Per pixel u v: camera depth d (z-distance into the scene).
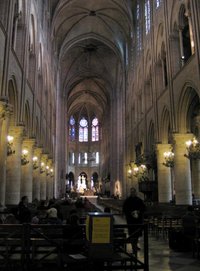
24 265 5.78
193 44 17.42
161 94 23.45
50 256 6.31
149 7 28.41
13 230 6.02
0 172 14.64
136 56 34.84
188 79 17.72
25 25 20.23
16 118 18.72
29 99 22.08
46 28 32.00
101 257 5.28
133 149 36.19
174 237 10.54
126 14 38.25
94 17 42.38
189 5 18.38
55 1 35.94
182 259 8.98
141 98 32.34
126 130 41.47
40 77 28.50
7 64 15.31
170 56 21.19
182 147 19.56
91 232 5.33
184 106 19.31
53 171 41.56
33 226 5.87
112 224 5.43
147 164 27.02
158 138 24.23
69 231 6.23
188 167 19.38
